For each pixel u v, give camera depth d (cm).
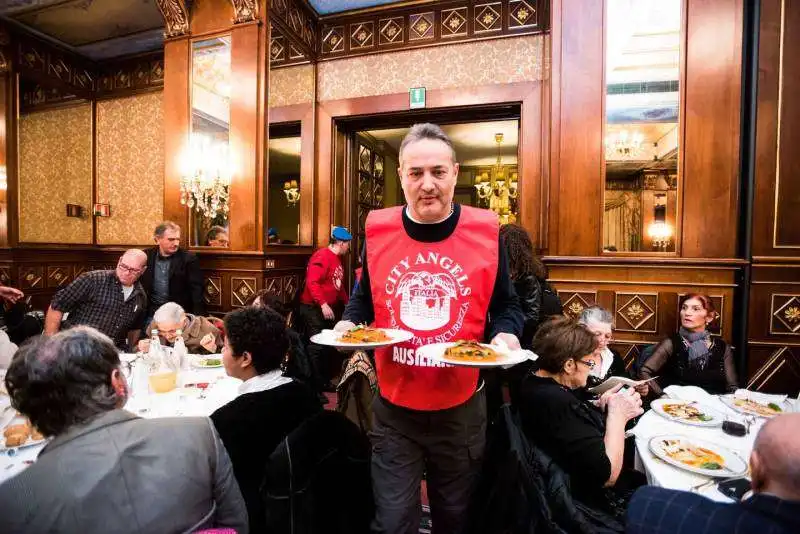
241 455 119
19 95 446
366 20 418
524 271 210
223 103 372
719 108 279
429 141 107
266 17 358
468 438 123
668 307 285
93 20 424
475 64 388
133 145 503
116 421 82
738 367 282
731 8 277
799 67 271
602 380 199
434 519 131
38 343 83
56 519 70
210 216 378
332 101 428
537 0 372
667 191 289
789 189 273
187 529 83
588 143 298
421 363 117
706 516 74
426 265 117
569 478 126
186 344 251
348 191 450
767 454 73
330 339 115
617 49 294
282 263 388
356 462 121
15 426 129
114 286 250
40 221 470
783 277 272
